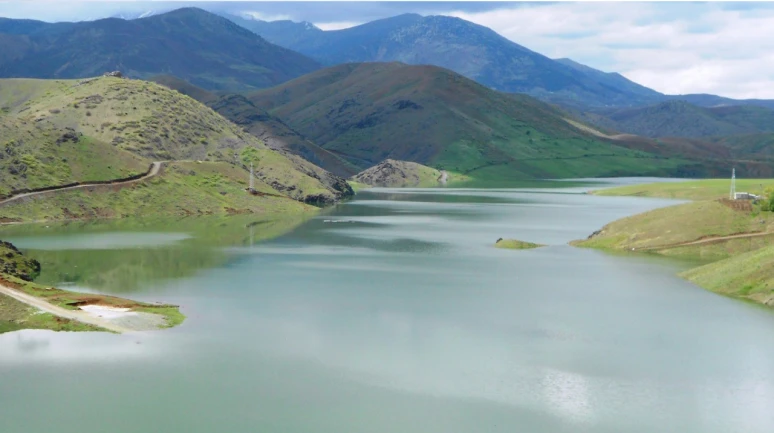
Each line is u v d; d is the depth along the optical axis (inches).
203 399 2869.1
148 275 5128.0
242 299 4411.9
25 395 2891.2
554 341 3624.5
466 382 3068.4
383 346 3513.8
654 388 3024.1
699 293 4726.9
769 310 4279.0
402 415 2748.5
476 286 4904.0
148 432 2598.4
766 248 5147.6
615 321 4005.9
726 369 3253.0
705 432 2637.8
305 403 2844.5
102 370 3152.1
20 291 4136.3
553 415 2760.8
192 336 3624.5
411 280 5098.4
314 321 3927.2
